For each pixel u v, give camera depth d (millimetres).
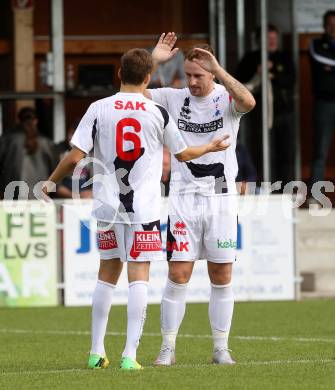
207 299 52938
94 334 31750
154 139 31094
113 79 67125
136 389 27344
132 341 30984
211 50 32906
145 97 31750
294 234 53594
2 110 64688
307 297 55250
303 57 67938
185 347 38094
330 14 62062
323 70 61969
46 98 62000
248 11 65250
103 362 31734
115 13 67188
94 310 31703
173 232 32938
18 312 50438
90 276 52688
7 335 42375
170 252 33000
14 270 52156
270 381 28562
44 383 28672
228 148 32844
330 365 31578
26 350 37844
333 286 57969
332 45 62125
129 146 30922
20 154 56500
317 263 58781
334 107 62125
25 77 65062
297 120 63156
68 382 28656
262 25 59406
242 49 65188
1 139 56719
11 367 33531
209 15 66875
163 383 28188
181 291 33031
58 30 62188
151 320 46781
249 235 53250
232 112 32750
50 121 62625
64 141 57844
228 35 65938
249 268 53344
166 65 62188
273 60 62312
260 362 32938
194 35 67625
